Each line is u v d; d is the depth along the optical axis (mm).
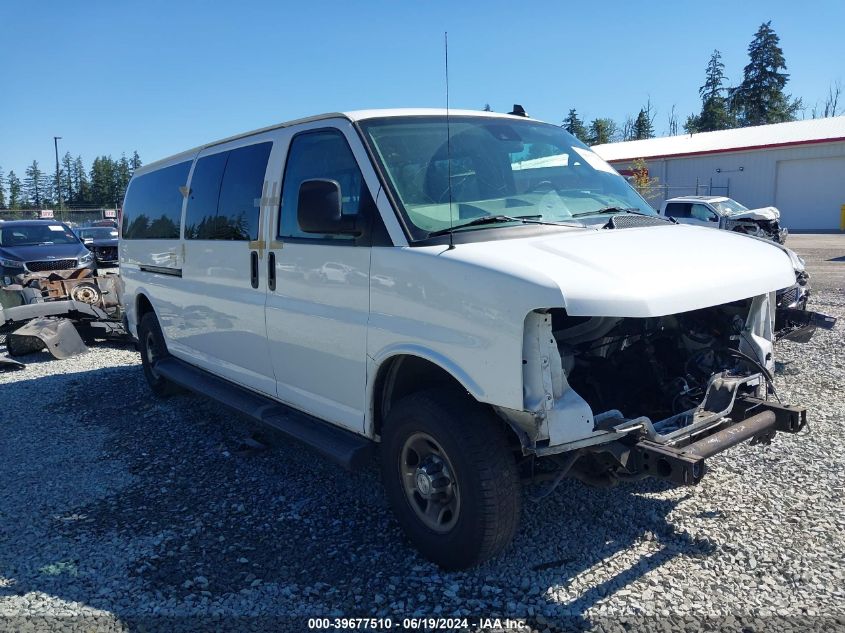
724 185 36250
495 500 3244
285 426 4430
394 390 3838
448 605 3293
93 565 3834
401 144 3973
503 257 3182
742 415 3674
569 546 3760
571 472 3547
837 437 5152
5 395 7664
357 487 4715
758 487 4367
